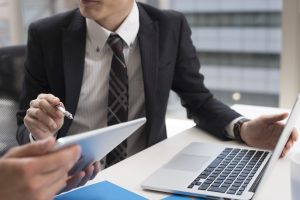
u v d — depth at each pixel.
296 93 2.18
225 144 1.31
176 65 1.55
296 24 2.10
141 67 1.43
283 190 0.96
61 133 1.35
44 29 1.46
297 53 2.14
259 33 2.43
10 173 0.60
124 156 1.37
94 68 1.41
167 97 1.49
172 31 1.52
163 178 1.01
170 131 1.98
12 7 2.98
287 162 1.13
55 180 0.65
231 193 0.92
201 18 2.58
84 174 0.88
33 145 0.63
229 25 2.51
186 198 0.92
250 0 2.42
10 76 1.59
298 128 1.37
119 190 0.96
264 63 2.45
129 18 1.42
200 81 1.57
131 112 1.43
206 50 2.61
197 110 1.49
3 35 3.05
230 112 1.41
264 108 1.75
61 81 1.41
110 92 1.37
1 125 1.59
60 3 2.86
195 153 1.19
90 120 1.41
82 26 1.43
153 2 2.61
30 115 1.13
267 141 1.26
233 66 2.55
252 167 1.07
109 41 1.38
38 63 1.45
